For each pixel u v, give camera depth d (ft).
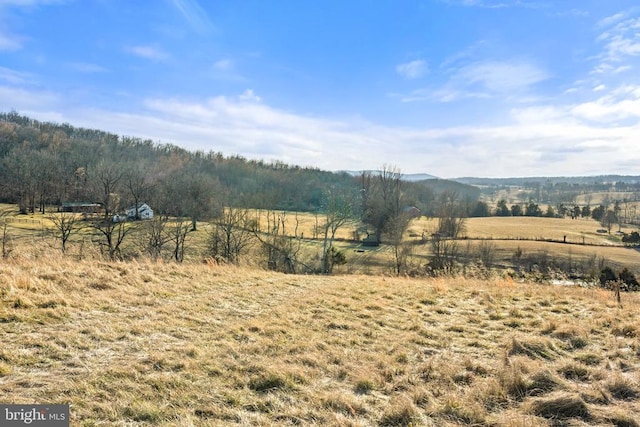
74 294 24.31
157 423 12.04
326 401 13.93
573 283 49.78
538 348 19.47
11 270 26.66
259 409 13.44
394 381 16.06
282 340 20.21
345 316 25.81
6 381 13.67
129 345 17.87
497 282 42.16
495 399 14.38
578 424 12.52
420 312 27.96
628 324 22.20
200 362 16.55
